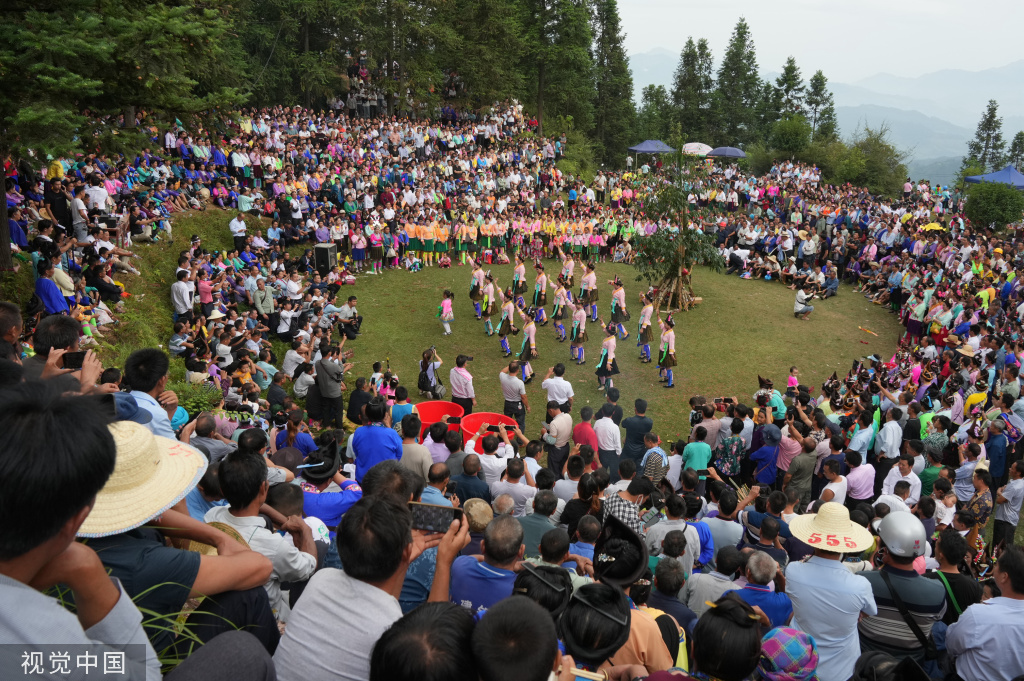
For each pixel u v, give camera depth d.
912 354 17.53
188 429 7.09
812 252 28.00
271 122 31.41
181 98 12.41
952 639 4.66
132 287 18.47
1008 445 12.27
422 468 8.79
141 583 2.51
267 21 38.09
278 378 15.87
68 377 1.89
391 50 40.25
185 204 24.00
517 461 8.12
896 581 5.28
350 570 2.76
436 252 28.31
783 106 82.31
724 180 39.50
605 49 63.47
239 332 15.99
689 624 5.11
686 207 24.19
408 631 2.17
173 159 23.59
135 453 2.72
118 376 6.90
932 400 14.90
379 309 23.53
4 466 1.49
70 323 5.45
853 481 10.54
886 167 51.38
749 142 77.00
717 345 21.61
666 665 4.06
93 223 18.66
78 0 10.84
